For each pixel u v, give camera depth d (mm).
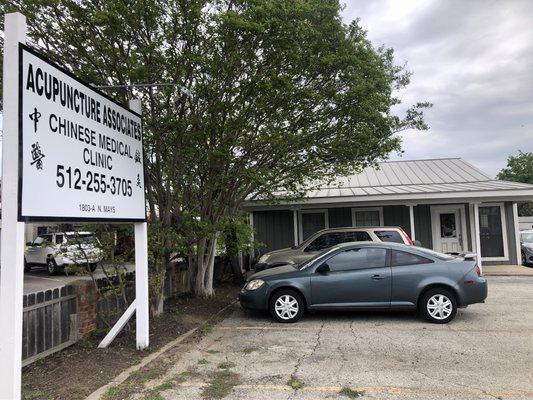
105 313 7473
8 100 4199
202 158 8391
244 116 8656
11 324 4047
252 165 10594
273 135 9383
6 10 7184
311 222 19297
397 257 8555
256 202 13859
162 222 8289
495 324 8062
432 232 18672
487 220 18453
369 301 8453
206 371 5758
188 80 7832
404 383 5215
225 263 15086
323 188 19078
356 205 17438
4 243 4113
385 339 7191
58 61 7836
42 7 7203
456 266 8320
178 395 4945
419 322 8359
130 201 6441
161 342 7070
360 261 8625
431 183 19328
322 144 10727
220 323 8773
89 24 7238
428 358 6160
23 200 4191
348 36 9719
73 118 5113
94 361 5953
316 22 8852
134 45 7441
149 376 5500
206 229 8789
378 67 10445
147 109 8062
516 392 4887
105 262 7387
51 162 4656
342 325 8281
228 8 8312
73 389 4988
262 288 8766
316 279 8594
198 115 8172
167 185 8266
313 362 6086
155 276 7980
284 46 7918
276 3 7555
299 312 8633
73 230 7199
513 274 15367
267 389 5102
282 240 19297
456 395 4832
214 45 7691
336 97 9570
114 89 7789
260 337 7551
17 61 4227
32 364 5824
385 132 10656
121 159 6250
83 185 5254
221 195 10297
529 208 49562
